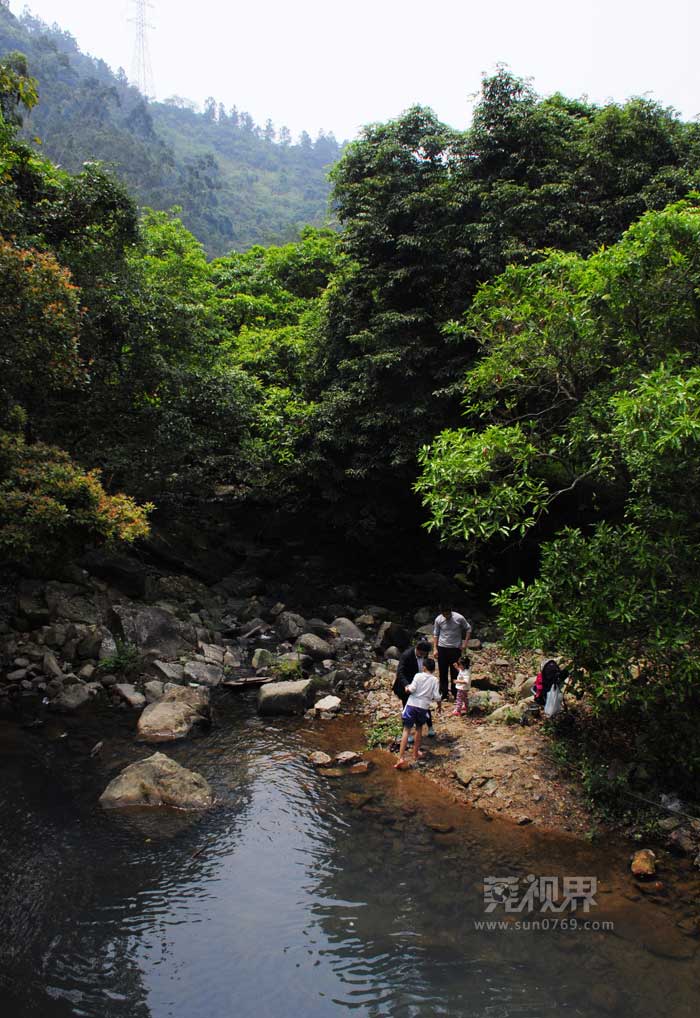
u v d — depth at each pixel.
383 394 16.31
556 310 8.56
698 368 6.78
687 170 15.07
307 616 16.34
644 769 8.09
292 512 20.89
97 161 15.63
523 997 5.00
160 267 26.75
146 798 7.79
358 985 5.12
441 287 16.38
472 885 6.40
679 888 6.40
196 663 12.24
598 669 7.91
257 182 186.00
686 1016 4.83
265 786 8.26
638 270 7.83
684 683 7.37
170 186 124.81
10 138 13.42
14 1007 4.82
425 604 17.77
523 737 9.08
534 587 8.06
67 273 11.78
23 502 10.55
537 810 7.73
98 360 14.60
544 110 15.98
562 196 14.89
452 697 10.71
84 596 13.51
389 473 17.39
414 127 16.89
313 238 30.89
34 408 14.35
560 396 9.71
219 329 24.00
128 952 5.43
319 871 6.58
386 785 8.36
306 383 19.31
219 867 6.60
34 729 9.60
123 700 10.77
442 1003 4.95
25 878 6.32
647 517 8.12
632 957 5.45
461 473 7.94
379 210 16.36
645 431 6.55
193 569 17.34
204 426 16.81
